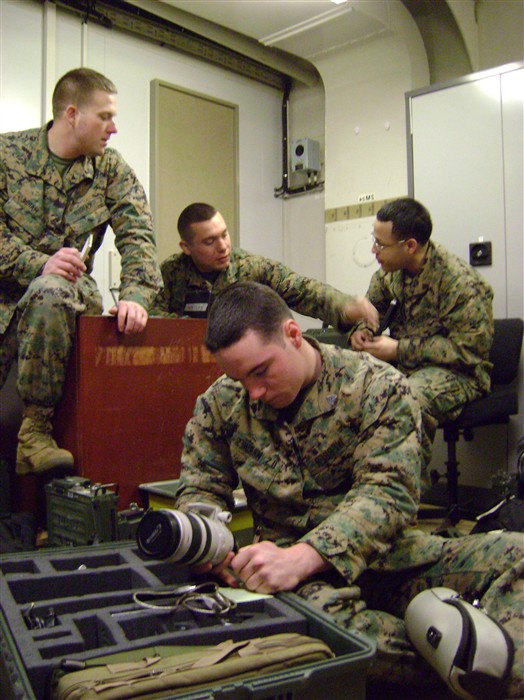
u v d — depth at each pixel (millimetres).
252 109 4629
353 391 1390
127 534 1917
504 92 3238
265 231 4727
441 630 1117
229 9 3707
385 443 1349
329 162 4332
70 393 2256
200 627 1125
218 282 3064
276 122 4789
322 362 1416
